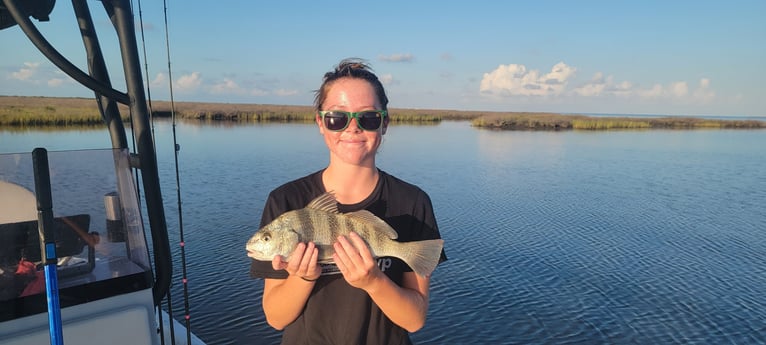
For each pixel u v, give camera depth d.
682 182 24.88
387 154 31.98
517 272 12.09
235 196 17.61
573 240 14.66
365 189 2.62
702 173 27.89
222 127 51.41
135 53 2.96
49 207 2.24
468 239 14.55
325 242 2.41
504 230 15.48
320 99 2.59
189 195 17.67
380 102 2.57
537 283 11.46
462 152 34.25
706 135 62.00
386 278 2.28
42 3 2.99
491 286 11.22
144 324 2.75
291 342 2.53
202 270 11.01
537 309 10.17
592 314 9.97
